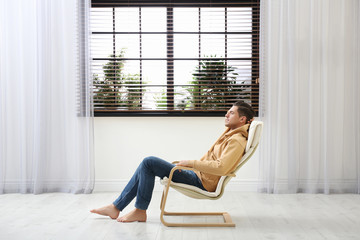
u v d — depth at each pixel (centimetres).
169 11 376
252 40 384
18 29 368
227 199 346
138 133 382
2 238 235
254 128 256
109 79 384
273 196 358
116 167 383
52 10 363
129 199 275
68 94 369
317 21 365
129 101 382
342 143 370
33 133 370
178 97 381
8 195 360
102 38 376
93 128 367
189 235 242
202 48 381
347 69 371
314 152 369
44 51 361
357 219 282
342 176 371
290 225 266
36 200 339
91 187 369
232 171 259
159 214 293
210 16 383
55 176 372
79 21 360
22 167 365
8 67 368
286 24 361
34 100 369
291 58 361
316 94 368
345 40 369
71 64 369
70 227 257
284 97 364
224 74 379
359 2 362
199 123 382
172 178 266
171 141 382
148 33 377
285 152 368
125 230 251
